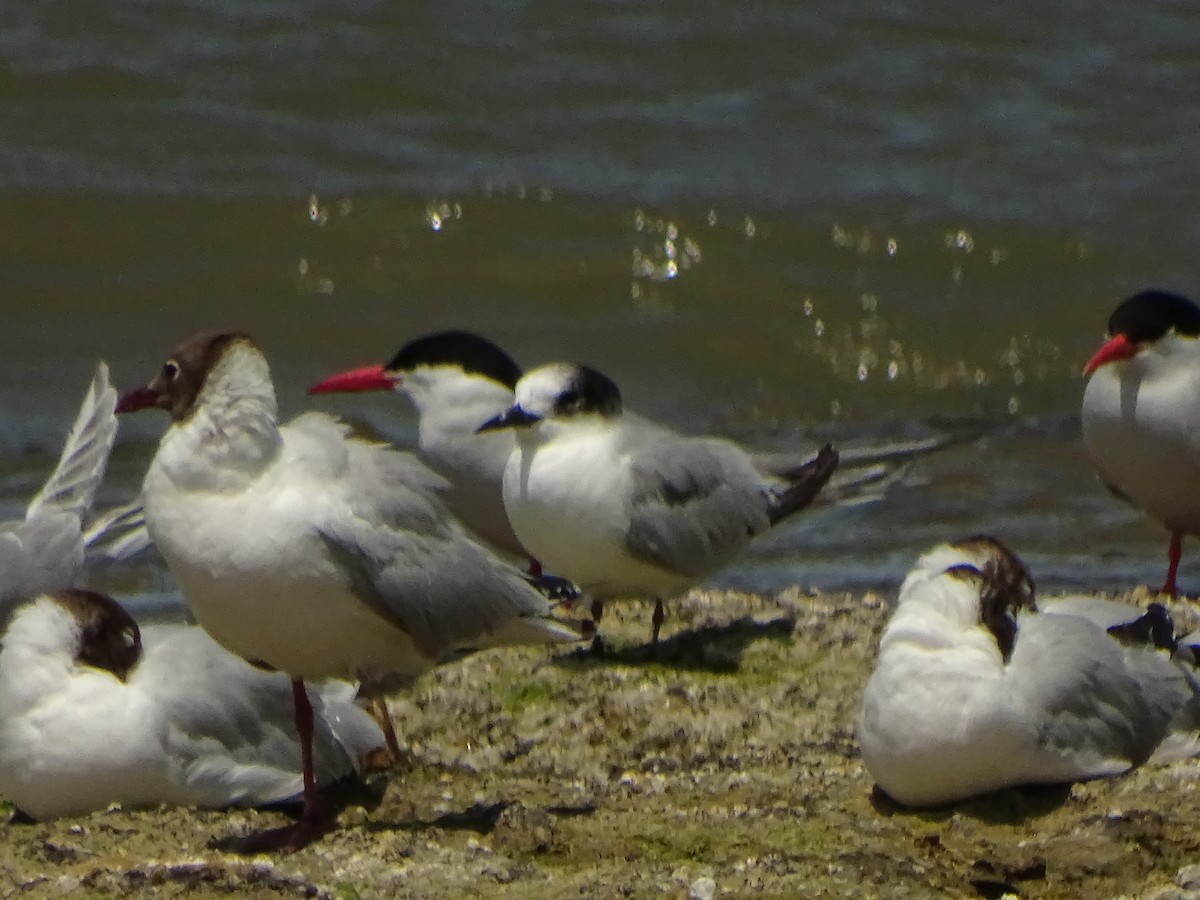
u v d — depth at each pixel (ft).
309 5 92.94
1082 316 75.41
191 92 86.58
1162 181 84.07
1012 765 31.94
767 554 53.72
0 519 54.34
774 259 77.61
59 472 42.16
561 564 42.68
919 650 32.27
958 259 78.43
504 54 91.20
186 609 48.60
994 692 31.71
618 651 43.06
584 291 76.07
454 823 32.83
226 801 33.30
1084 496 58.90
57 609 33.06
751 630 43.73
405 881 29.91
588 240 78.43
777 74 91.91
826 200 81.35
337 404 66.64
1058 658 32.94
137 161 82.17
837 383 70.90
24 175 80.74
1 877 30.14
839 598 46.80
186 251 77.10
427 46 91.09
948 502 58.18
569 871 30.48
